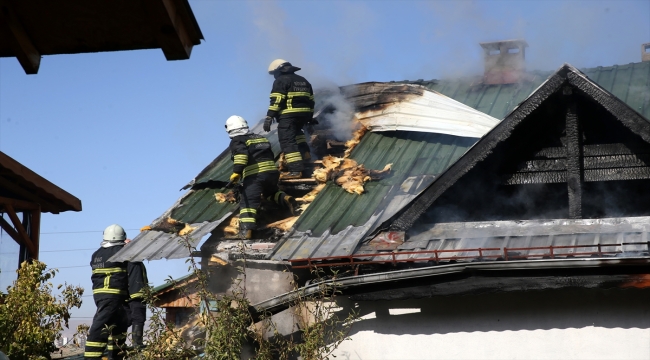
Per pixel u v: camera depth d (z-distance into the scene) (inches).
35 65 165.8
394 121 426.9
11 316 356.2
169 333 314.2
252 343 317.7
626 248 265.3
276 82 408.2
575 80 291.6
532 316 279.3
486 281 274.8
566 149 306.7
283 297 302.0
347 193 375.9
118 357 373.1
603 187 320.2
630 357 263.4
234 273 357.4
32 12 155.2
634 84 435.2
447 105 418.6
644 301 265.1
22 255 486.6
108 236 378.3
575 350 271.0
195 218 393.4
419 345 293.9
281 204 380.8
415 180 373.4
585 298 273.1
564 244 278.2
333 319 311.3
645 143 295.6
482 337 285.0
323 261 309.3
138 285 359.3
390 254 292.2
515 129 298.7
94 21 156.4
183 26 159.5
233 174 365.1
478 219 322.0
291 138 406.0
